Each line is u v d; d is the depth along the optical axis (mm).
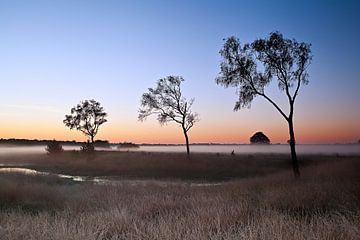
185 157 54844
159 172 39375
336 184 14344
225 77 25422
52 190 16828
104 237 7059
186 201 12008
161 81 51875
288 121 23594
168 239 6312
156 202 11734
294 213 9969
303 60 24094
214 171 38906
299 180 19359
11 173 27891
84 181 29375
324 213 9242
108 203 12625
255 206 10680
